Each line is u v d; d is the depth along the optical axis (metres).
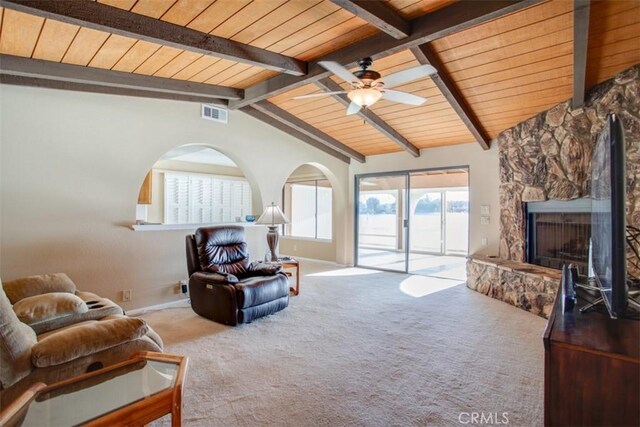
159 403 1.49
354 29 2.97
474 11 2.54
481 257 5.15
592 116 3.68
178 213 7.71
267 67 3.35
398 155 6.58
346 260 7.34
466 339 3.17
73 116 3.56
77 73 3.21
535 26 2.89
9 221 3.20
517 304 4.20
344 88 4.29
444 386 2.33
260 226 5.44
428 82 4.02
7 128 3.18
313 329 3.45
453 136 5.52
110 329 1.90
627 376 1.12
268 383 2.38
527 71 3.54
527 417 1.98
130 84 3.52
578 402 1.20
